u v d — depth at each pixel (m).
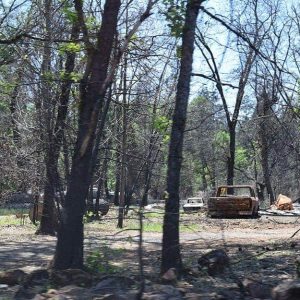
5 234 19.25
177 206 9.41
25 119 15.94
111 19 10.29
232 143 34.69
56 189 11.10
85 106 10.17
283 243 14.35
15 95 14.54
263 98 15.08
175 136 9.43
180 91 9.49
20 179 18.89
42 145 12.95
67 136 12.78
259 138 32.25
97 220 22.36
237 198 26.12
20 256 13.41
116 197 46.06
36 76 14.41
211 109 17.30
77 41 11.00
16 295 7.95
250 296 7.88
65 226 9.88
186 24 9.41
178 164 9.41
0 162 17.72
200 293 8.02
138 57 13.12
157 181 20.00
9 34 13.05
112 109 18.38
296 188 40.16
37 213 23.02
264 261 11.87
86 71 10.31
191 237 16.98
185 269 9.62
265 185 39.81
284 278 9.81
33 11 13.19
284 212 29.25
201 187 54.50
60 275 8.72
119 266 10.93
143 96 16.67
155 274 9.88
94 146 10.59
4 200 22.86
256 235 18.67
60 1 12.46
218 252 10.20
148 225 20.42
